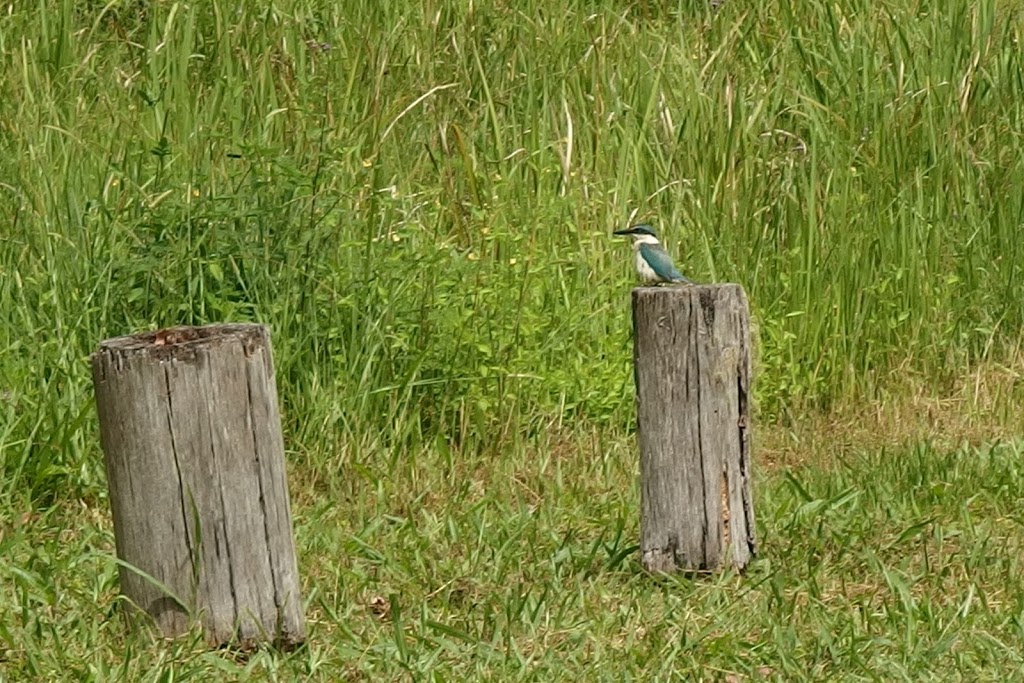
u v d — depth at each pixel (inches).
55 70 589.0
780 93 608.4
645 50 638.5
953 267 576.1
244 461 299.3
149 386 291.6
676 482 361.7
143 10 645.9
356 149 528.4
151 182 496.4
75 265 456.4
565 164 553.6
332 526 402.0
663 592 359.6
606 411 494.9
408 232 505.7
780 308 541.3
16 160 507.2
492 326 490.6
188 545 298.5
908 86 615.5
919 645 327.3
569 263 527.5
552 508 422.3
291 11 633.6
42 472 406.3
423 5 643.5
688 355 357.4
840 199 559.2
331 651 317.1
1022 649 329.4
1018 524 415.2
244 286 461.7
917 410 528.4
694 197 561.9
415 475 442.3
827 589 366.6
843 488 437.1
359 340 468.4
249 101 578.2
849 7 668.1
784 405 523.8
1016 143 603.8
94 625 323.6
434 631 326.0
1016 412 525.0
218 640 303.9
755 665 319.0
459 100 599.8
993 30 652.1
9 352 437.1
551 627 335.0
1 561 362.0
